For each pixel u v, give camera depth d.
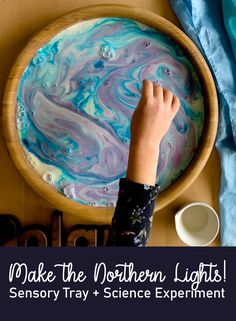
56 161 0.72
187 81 0.74
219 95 0.75
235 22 0.74
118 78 0.73
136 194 0.60
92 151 0.73
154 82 0.73
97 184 0.73
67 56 0.71
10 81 0.68
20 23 0.73
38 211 0.75
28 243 0.75
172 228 0.78
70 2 0.73
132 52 0.73
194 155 0.74
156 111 0.63
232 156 0.77
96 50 0.72
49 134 0.72
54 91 0.71
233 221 0.78
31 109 0.71
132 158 0.62
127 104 0.73
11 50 0.73
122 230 0.61
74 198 0.72
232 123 0.75
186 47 0.72
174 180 0.74
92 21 0.71
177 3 0.75
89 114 0.72
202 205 0.75
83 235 0.75
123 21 0.72
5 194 0.75
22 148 0.70
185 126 0.74
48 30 0.69
